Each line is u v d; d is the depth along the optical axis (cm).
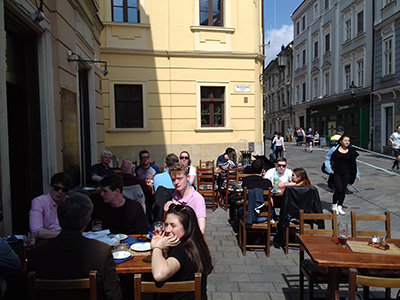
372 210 694
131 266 249
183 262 213
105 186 344
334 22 2388
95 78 782
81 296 203
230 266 423
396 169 1224
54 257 208
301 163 1501
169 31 1137
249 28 1192
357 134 2109
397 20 1681
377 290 359
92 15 746
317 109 2688
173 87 1148
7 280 233
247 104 1202
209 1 1173
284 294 347
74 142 583
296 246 496
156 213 399
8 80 403
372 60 1914
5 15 374
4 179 339
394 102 1730
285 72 3556
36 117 459
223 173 745
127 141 1127
